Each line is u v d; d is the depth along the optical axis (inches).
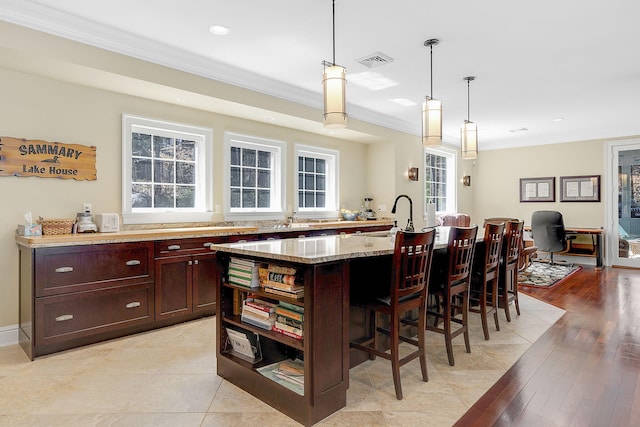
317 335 74.3
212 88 147.0
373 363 104.3
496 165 319.9
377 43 127.3
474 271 141.7
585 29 117.2
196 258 140.0
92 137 135.2
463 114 223.3
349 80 163.5
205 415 77.9
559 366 101.7
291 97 175.5
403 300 89.4
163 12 107.1
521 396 85.7
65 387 89.7
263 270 85.5
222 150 174.6
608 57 139.3
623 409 79.7
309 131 213.3
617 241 263.9
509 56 138.1
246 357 92.7
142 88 135.8
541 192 296.0
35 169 122.7
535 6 103.9
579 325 136.5
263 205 196.5
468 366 102.3
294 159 207.9
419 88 174.7
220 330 95.3
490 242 121.9
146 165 152.5
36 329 104.8
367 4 103.1
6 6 99.6
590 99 192.7
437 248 103.7
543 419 76.4
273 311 85.5
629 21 112.0
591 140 272.8
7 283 118.1
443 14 108.5
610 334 126.6
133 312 123.4
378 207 247.9
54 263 107.7
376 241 109.7
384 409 80.4
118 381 92.8
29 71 119.0
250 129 186.4
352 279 98.8
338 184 234.7
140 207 150.9
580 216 278.5
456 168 305.9
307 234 186.2
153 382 92.3
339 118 102.7
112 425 74.2
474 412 79.3
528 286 201.6
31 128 122.1
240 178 185.8
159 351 111.7
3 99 116.9
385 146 243.8
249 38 123.6
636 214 256.7
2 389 88.8
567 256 283.3
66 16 107.7
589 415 77.7
